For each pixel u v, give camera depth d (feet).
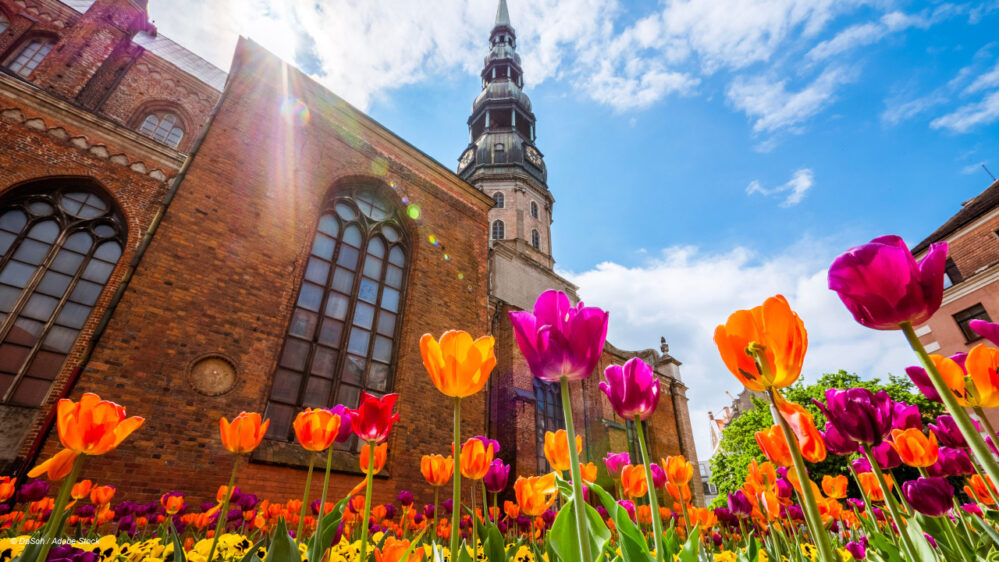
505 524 11.57
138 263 24.09
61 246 30.73
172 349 23.39
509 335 52.80
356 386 32.65
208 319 25.40
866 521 8.57
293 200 33.50
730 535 10.41
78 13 54.80
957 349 59.98
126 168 35.01
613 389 4.14
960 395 3.71
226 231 28.53
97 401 4.10
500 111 126.72
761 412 62.80
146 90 52.08
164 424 21.65
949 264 64.69
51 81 45.37
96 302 30.50
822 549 2.35
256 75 35.91
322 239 35.63
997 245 59.11
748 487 7.58
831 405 4.27
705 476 152.97
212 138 31.04
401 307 38.73
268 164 33.17
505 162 105.50
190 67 59.62
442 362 3.84
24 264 28.89
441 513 20.59
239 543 7.73
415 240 42.04
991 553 6.36
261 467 24.13
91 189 33.40
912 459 5.79
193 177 28.68
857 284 2.76
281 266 30.42
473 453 5.51
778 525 6.98
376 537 8.33
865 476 7.14
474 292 44.09
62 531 5.76
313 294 33.06
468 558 3.89
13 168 29.71
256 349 26.76
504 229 91.66
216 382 24.29
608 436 58.70
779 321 2.88
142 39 56.54
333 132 39.32
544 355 3.19
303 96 38.27
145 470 20.27
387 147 43.70
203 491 21.48
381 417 4.95
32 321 27.84
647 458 3.91
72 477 3.92
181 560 4.70
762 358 2.81
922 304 2.58
